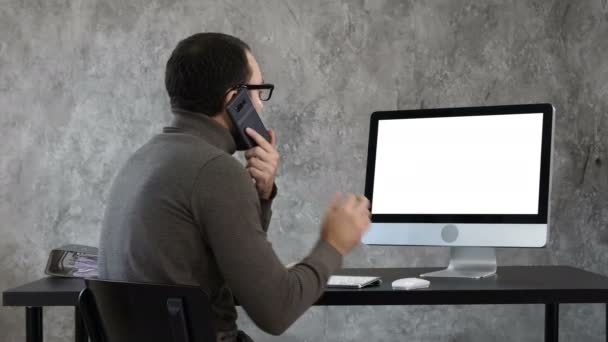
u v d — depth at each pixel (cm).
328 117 340
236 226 136
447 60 343
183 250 139
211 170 138
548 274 226
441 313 347
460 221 225
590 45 345
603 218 346
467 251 229
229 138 159
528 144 221
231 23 336
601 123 346
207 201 137
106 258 150
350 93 340
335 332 343
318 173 340
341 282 199
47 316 334
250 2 336
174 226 138
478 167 225
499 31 344
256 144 171
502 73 344
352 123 340
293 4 338
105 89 333
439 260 346
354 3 340
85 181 333
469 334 347
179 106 157
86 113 332
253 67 164
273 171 175
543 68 345
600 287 193
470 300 191
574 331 349
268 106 338
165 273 138
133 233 142
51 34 330
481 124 227
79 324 231
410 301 190
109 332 142
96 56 332
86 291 146
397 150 236
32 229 331
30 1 329
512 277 218
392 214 233
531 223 217
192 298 128
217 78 155
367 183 238
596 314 348
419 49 343
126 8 333
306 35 339
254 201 140
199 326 129
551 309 244
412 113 236
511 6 345
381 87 341
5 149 329
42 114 331
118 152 333
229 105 159
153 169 143
